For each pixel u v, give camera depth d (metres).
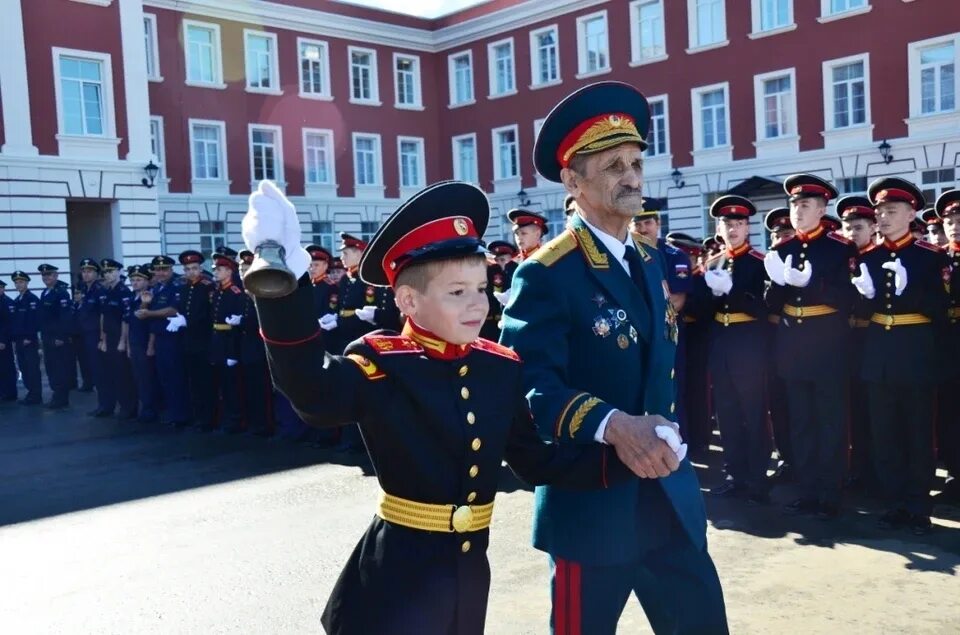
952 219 6.11
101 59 19.36
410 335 2.24
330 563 5.04
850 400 6.18
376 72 29.47
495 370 2.29
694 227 23.92
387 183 29.84
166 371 10.20
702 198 23.73
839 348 5.50
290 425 9.04
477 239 2.20
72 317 12.45
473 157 30.19
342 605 2.18
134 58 19.92
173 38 25.00
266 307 1.87
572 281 2.60
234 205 26.17
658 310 2.70
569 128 2.68
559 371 2.50
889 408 5.44
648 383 2.62
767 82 22.52
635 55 24.92
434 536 2.14
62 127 18.78
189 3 25.06
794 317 5.61
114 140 19.55
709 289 6.35
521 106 28.22
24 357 13.19
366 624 2.11
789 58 21.83
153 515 6.26
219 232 26.02
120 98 19.70
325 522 5.91
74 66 19.09
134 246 19.86
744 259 6.16
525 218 8.38
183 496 6.79
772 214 6.86
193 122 25.42
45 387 15.78
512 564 4.88
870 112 20.55
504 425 2.26
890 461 5.46
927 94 19.83
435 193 2.16
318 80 28.34
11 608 4.51
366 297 8.30
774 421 6.54
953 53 19.28
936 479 6.54
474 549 2.19
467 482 2.17
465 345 2.24
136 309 10.55
